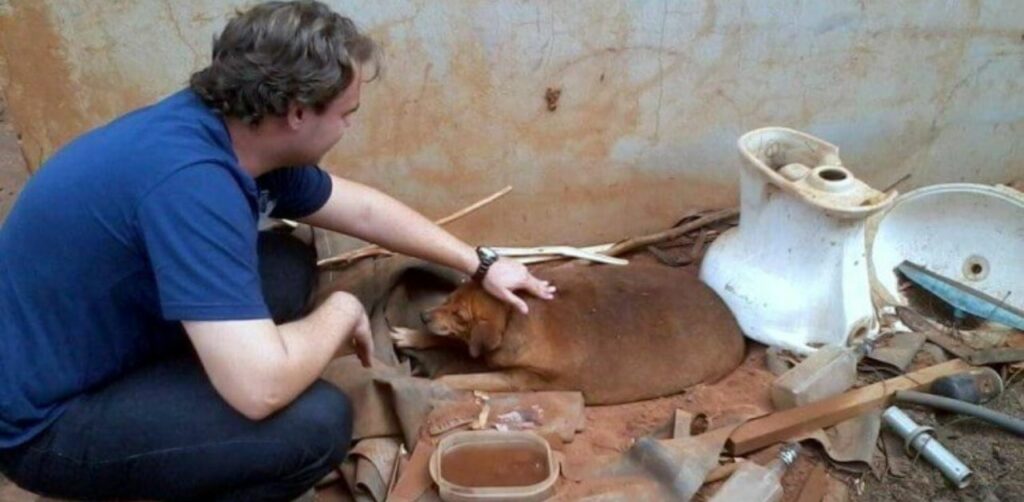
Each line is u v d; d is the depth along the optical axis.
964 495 2.28
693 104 3.12
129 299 1.70
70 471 1.77
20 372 1.71
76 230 1.61
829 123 3.29
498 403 2.40
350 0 2.71
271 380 1.65
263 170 1.79
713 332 2.57
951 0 3.13
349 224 2.27
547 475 2.12
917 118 3.37
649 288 2.64
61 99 2.74
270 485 1.87
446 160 3.04
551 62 2.93
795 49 3.10
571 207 3.23
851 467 2.32
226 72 1.59
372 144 2.97
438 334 2.48
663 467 2.12
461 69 2.89
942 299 2.90
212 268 1.57
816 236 2.53
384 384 2.29
